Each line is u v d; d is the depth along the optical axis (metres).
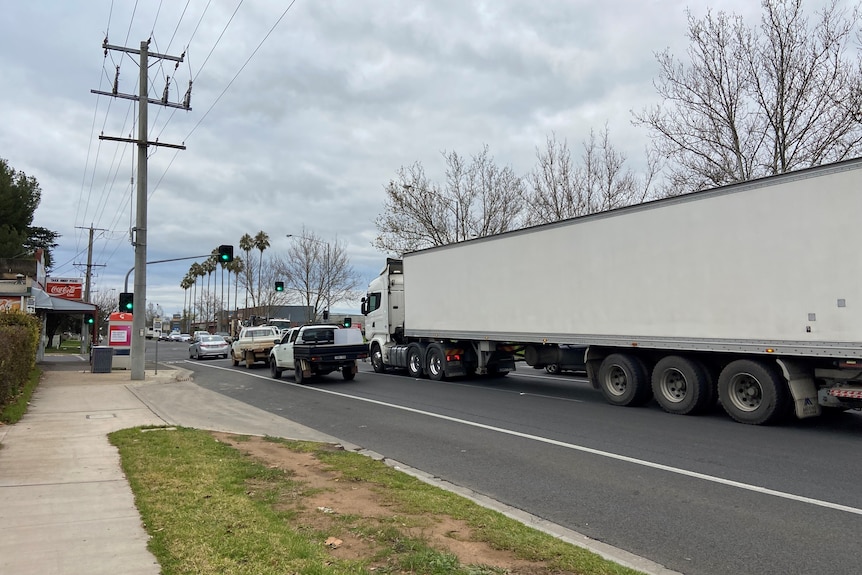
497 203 31.22
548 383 16.62
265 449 8.34
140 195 19.66
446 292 17.22
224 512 5.23
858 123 15.77
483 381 17.45
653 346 11.15
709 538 4.97
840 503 5.81
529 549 4.51
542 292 13.74
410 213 31.91
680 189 20.33
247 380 19.92
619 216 11.88
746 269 9.69
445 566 4.07
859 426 9.66
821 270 8.75
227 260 22.42
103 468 6.94
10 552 4.32
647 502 5.98
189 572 3.91
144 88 20.00
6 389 11.11
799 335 8.97
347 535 4.77
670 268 10.88
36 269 34.72
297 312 70.94
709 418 10.53
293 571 3.93
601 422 10.34
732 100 18.16
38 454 7.71
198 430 9.65
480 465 7.59
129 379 19.05
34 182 50.56
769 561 4.48
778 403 9.43
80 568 4.04
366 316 22.61
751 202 9.66
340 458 7.76
